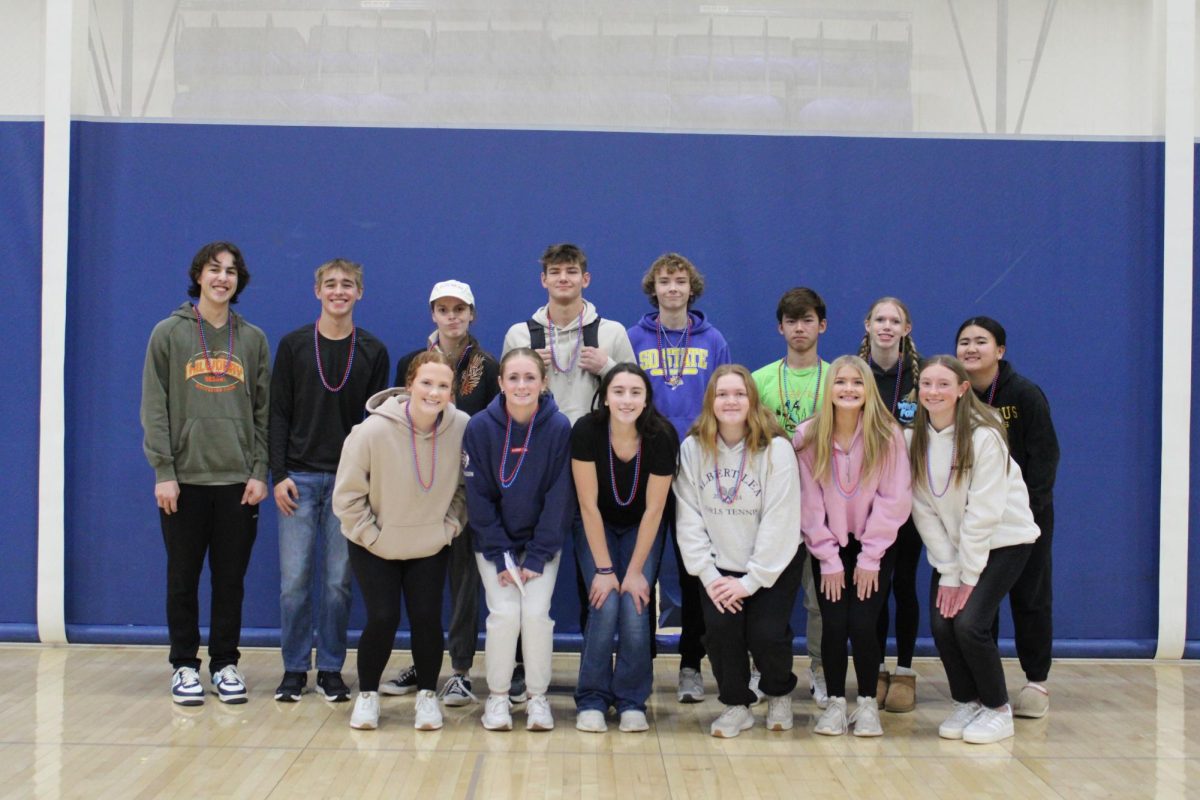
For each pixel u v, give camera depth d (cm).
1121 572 456
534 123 452
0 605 452
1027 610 382
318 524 392
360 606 454
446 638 451
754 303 454
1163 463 451
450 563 390
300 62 452
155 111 451
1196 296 459
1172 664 452
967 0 455
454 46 453
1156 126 455
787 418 393
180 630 382
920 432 361
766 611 352
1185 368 450
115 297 449
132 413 449
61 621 446
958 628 354
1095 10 455
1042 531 382
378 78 452
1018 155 454
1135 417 456
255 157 450
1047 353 455
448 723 360
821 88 455
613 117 454
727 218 453
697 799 294
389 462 345
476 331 451
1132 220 455
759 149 453
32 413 450
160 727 349
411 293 451
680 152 453
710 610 351
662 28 454
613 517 367
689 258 454
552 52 454
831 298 454
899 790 304
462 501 369
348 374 388
